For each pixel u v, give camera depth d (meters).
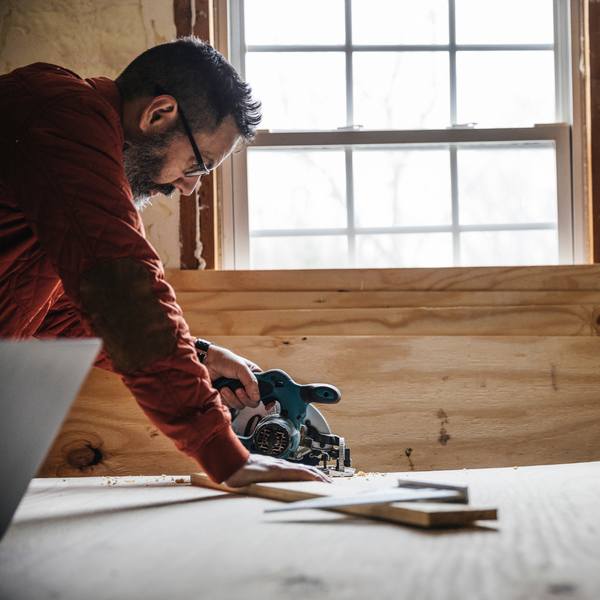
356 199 2.04
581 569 0.49
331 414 1.77
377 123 2.04
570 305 1.82
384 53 2.04
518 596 0.42
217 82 1.23
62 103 0.96
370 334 1.82
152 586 0.45
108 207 0.90
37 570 0.50
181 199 1.90
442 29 2.04
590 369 1.79
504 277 1.84
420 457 1.75
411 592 0.43
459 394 1.78
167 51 1.22
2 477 0.52
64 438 1.76
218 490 1.01
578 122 2.01
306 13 2.04
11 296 1.10
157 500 0.88
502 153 2.04
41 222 0.89
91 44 1.90
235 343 1.81
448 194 2.04
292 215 2.05
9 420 0.49
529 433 1.77
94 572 0.50
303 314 1.83
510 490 0.92
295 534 0.62
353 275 1.84
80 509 0.80
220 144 1.29
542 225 2.04
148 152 1.23
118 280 0.86
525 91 2.03
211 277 1.85
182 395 0.87
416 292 1.84
